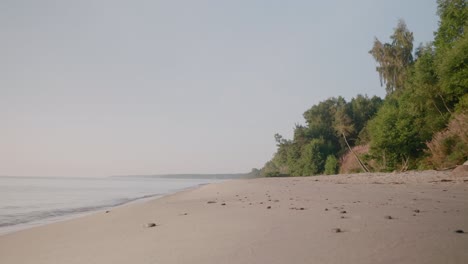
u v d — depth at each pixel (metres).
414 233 4.07
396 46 50.19
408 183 16.48
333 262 2.93
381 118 31.47
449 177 16.69
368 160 36.19
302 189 15.27
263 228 5.04
